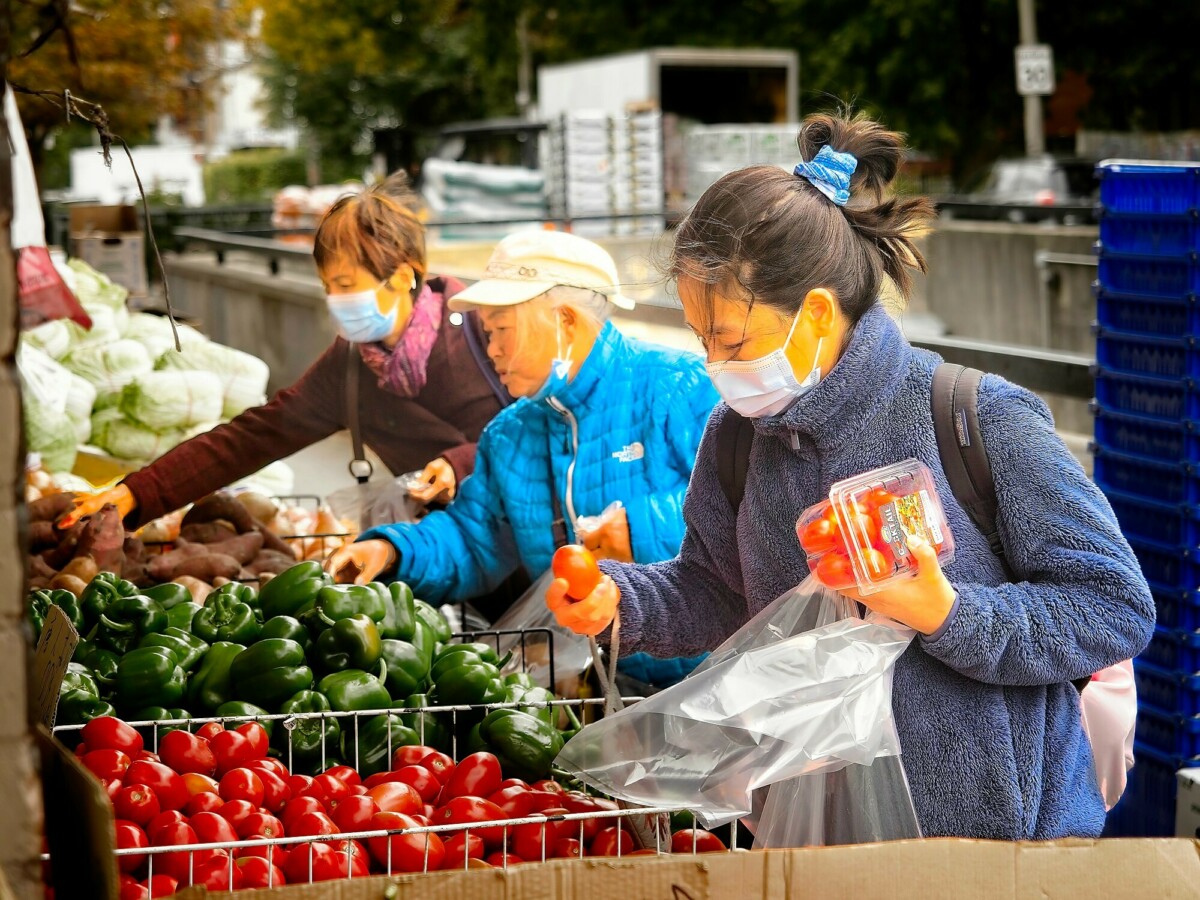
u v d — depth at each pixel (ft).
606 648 9.57
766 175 7.23
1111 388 11.61
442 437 13.48
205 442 13.60
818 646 7.11
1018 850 5.81
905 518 6.84
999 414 7.12
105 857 4.52
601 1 103.14
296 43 103.30
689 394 11.06
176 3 45.73
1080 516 6.95
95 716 8.37
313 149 115.03
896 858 5.73
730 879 5.61
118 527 12.11
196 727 8.62
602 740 7.24
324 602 9.09
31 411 16.72
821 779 7.23
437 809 7.59
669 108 68.95
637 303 14.43
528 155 58.90
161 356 19.25
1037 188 59.36
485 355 13.34
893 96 87.86
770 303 7.06
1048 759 7.29
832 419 7.28
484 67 111.14
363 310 12.93
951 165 90.17
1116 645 6.85
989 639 6.80
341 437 17.39
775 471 7.67
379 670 9.00
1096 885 5.82
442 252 39.34
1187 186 10.71
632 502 11.08
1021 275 39.93
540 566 11.66
